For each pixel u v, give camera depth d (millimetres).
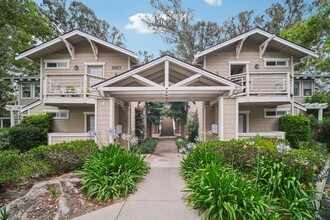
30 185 4652
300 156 4367
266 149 4867
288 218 3324
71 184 4410
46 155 5312
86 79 9828
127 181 4293
